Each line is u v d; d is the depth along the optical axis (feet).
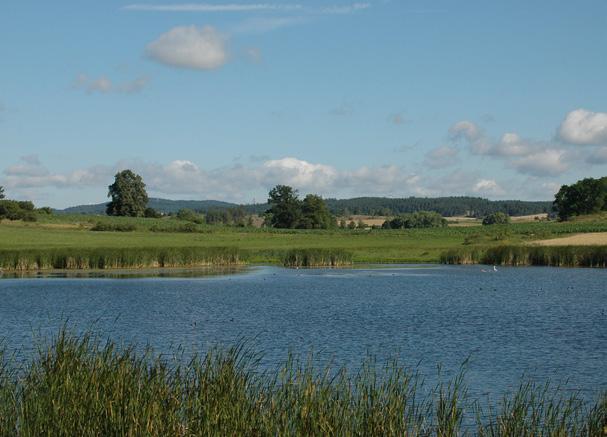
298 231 539.70
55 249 286.87
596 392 77.46
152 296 179.83
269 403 52.21
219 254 314.55
